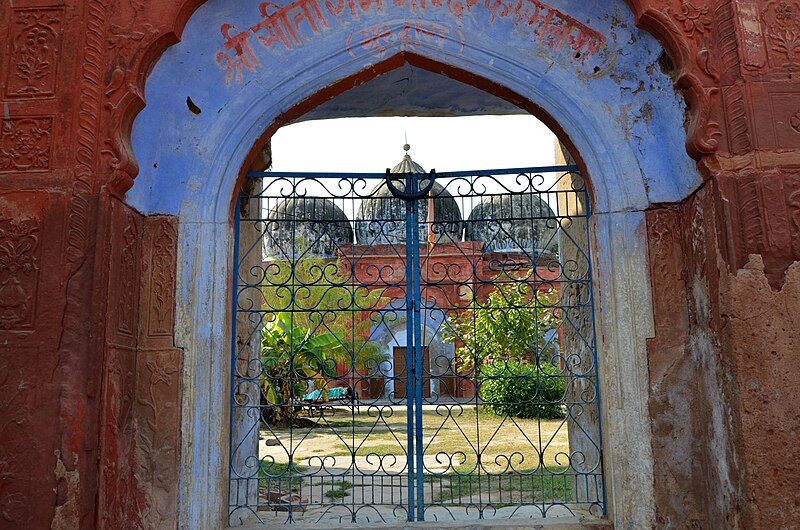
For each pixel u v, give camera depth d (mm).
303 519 3602
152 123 3209
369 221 3635
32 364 2652
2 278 2715
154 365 3148
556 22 3332
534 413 9328
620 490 3080
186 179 3316
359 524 3289
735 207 2703
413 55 3453
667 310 3160
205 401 3150
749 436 2557
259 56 3379
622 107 3338
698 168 2873
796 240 2646
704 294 2930
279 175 3580
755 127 2752
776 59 2818
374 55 3418
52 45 2926
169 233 3268
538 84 3395
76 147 2818
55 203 2762
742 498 2582
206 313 3215
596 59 3348
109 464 2773
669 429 3076
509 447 7016
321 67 3402
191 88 3336
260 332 4574
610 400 3166
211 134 3346
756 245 2654
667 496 3035
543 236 10391
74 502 2572
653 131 3283
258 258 4625
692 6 2939
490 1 3365
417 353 3486
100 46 2957
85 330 2699
